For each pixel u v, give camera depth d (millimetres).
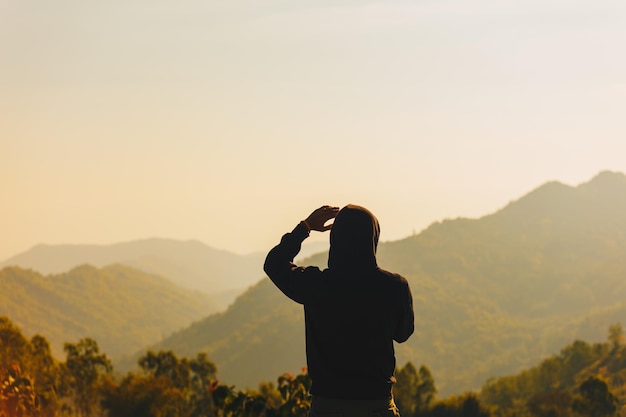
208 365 116875
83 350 106625
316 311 4914
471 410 132625
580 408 116938
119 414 96500
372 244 5074
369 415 4801
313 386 4941
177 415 102188
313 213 5289
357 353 4836
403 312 4961
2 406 6934
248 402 9555
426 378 136000
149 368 113688
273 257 5156
